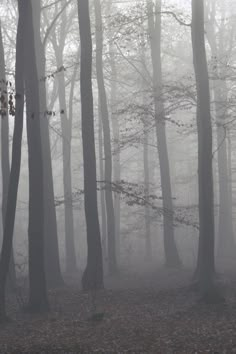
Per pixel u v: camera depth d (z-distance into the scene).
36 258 16.31
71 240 30.42
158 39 27.25
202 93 17.62
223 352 10.91
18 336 13.44
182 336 12.45
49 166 23.59
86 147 19.86
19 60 15.32
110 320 14.66
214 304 15.66
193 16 17.95
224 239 32.22
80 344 12.16
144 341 12.19
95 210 19.78
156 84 27.16
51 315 15.77
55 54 30.62
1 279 15.16
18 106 15.22
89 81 19.81
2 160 21.83
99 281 19.64
